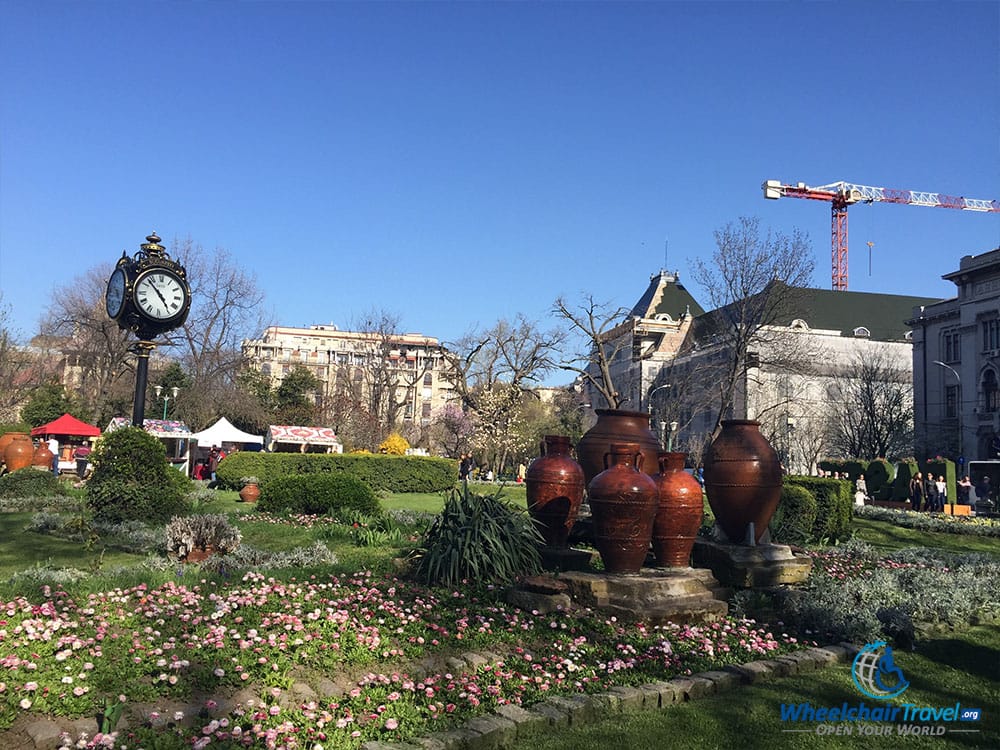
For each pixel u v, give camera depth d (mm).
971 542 18844
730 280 37531
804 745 4695
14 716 4285
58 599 6508
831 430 54562
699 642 6613
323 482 15906
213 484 25000
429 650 6145
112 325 41781
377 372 57500
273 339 104062
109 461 13180
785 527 14102
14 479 17656
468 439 49281
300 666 5453
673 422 43219
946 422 54094
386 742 4395
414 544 10727
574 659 6047
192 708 4625
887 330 68938
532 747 4559
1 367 42344
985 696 5734
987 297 50969
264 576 7965
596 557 10000
